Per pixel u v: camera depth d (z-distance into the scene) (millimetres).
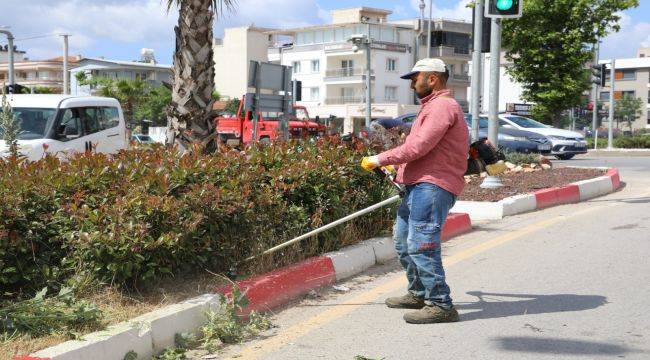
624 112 89438
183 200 5488
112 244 5039
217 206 5672
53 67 96250
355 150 7758
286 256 6426
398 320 5465
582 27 31000
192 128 8375
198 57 8344
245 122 27766
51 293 5148
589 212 10781
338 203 7066
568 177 13922
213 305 5180
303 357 4676
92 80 57250
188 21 8289
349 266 6891
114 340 4316
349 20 85062
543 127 24297
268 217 6328
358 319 5512
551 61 31641
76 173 5746
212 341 4883
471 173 5586
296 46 78250
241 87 84250
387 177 5473
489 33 12773
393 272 7066
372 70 70938
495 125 12781
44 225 5266
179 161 6211
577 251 7875
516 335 5023
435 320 5344
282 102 13117
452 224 9039
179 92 8383
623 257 7484
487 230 9484
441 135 5051
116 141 14172
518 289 6328
